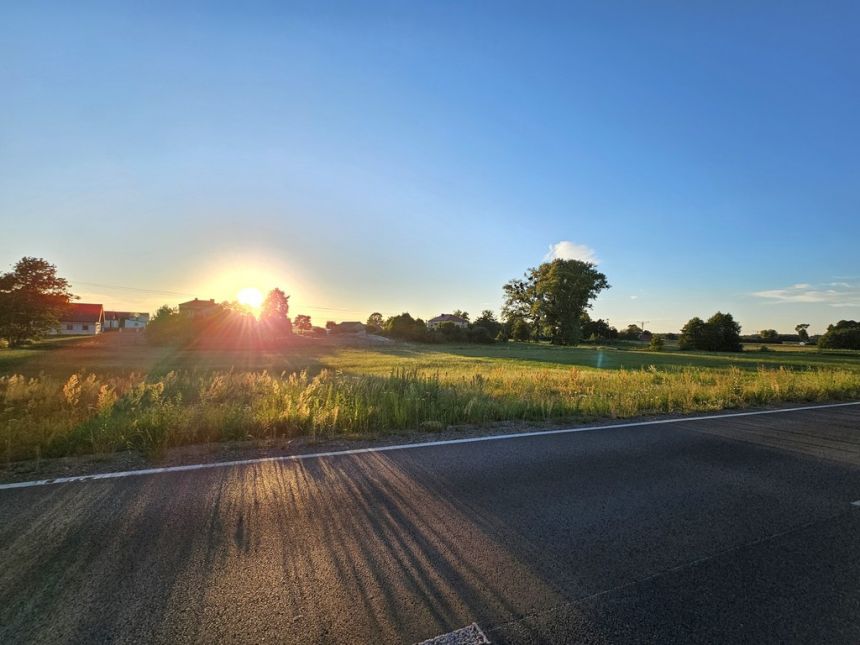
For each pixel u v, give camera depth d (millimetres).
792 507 4191
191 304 78562
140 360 28125
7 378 12641
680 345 66500
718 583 2895
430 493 4371
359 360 31453
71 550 3146
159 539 3326
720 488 4676
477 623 2455
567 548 3324
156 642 2260
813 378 15492
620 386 12922
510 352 46938
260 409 7617
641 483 4789
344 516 3799
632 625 2457
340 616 2492
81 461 5215
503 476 4926
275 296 85812
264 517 3746
